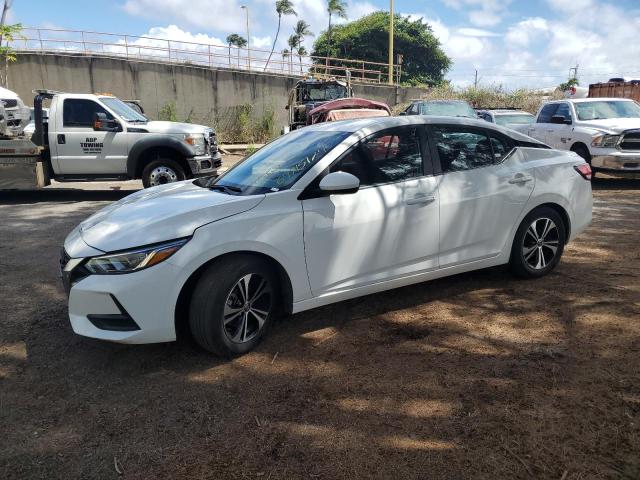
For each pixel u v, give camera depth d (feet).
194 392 10.25
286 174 12.58
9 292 15.92
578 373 10.43
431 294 14.97
